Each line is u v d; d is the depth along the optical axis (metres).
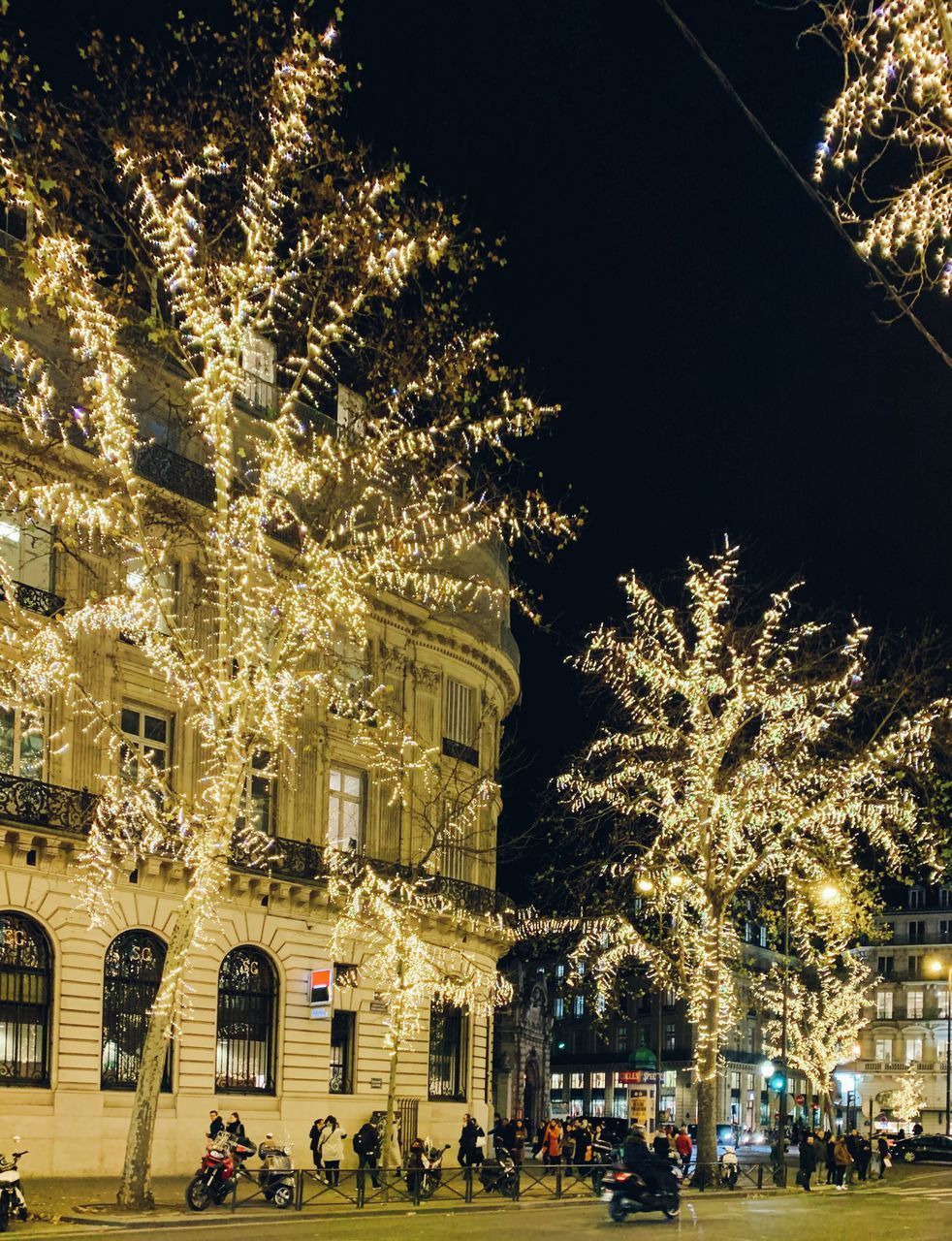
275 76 24.20
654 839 42.47
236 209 26.34
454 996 42.31
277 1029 38.91
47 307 32.03
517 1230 23.64
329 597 29.20
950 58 12.77
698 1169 38.72
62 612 33.25
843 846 42.00
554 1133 43.78
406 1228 23.22
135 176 27.44
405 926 38.06
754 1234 24.19
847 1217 29.16
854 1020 75.19
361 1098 41.62
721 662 41.34
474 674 49.03
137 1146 24.44
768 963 105.06
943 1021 122.81
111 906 33.62
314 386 42.56
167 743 36.66
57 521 30.92
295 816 40.34
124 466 26.45
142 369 35.75
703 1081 39.25
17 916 32.06
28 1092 31.64
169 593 35.50
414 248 25.64
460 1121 46.00
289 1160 27.23
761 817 39.78
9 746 32.62
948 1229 26.19
